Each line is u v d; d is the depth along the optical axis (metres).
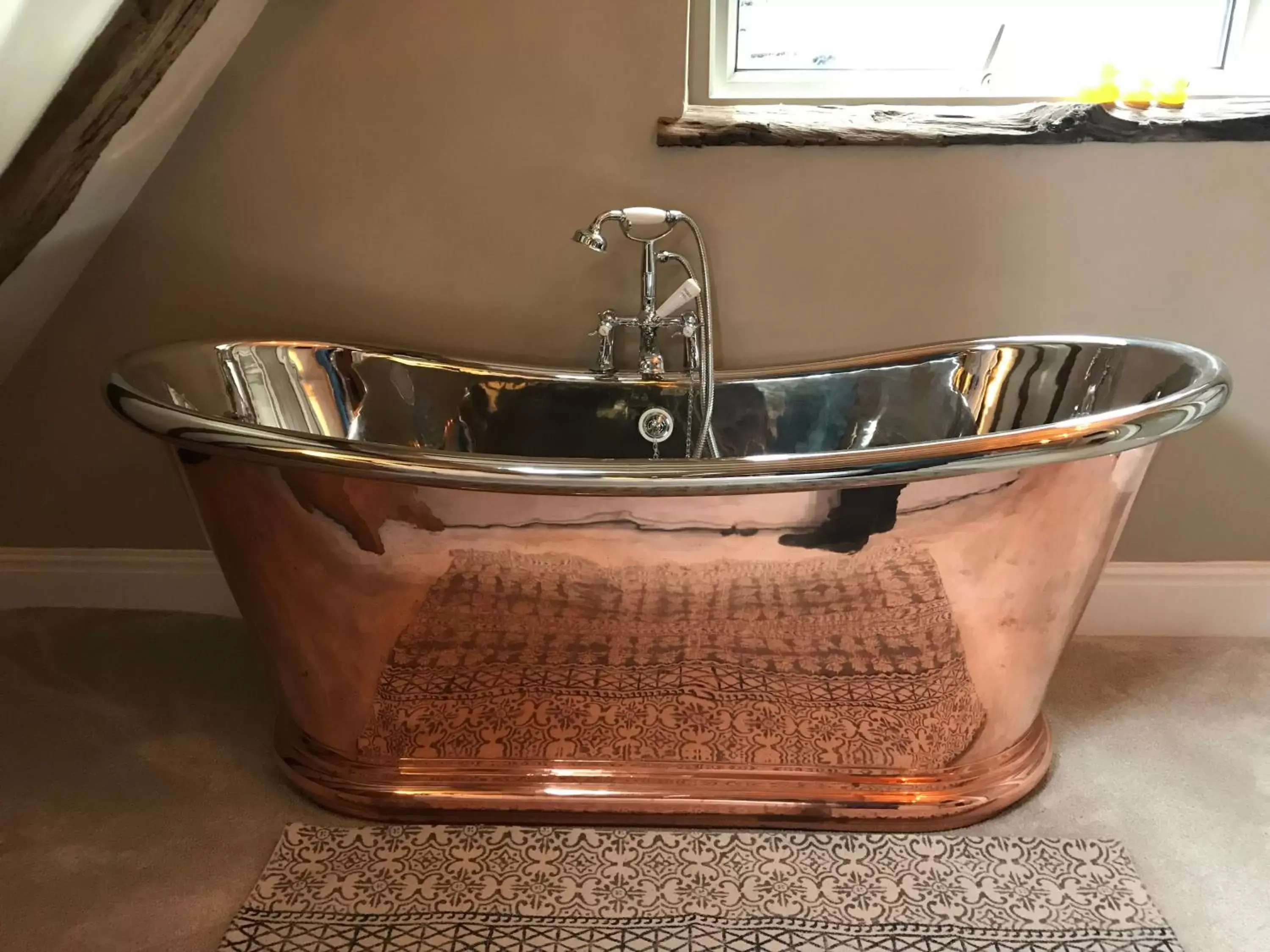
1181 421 1.17
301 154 1.72
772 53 1.92
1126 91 1.71
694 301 1.78
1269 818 1.41
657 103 1.67
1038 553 1.27
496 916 1.23
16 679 1.76
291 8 1.63
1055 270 1.73
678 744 1.37
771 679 1.32
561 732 1.37
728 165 1.69
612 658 1.31
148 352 1.54
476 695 1.35
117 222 1.75
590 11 1.62
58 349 1.84
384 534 1.23
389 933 1.20
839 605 1.26
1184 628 1.92
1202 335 1.75
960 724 1.37
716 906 1.25
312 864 1.32
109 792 1.47
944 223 1.71
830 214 1.71
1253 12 1.84
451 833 1.38
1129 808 1.43
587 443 1.82
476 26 1.64
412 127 1.70
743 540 1.20
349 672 1.36
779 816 1.37
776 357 1.81
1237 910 1.24
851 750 1.37
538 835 1.38
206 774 1.52
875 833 1.38
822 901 1.25
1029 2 1.88
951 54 1.92
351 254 1.78
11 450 1.90
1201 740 1.59
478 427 1.81
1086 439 1.14
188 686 1.75
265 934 1.20
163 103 1.54
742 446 1.82
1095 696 1.71
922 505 1.19
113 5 1.19
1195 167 1.65
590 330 1.81
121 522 1.96
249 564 1.33
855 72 1.90
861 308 1.77
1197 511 1.85
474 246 1.77
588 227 1.72
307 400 1.73
